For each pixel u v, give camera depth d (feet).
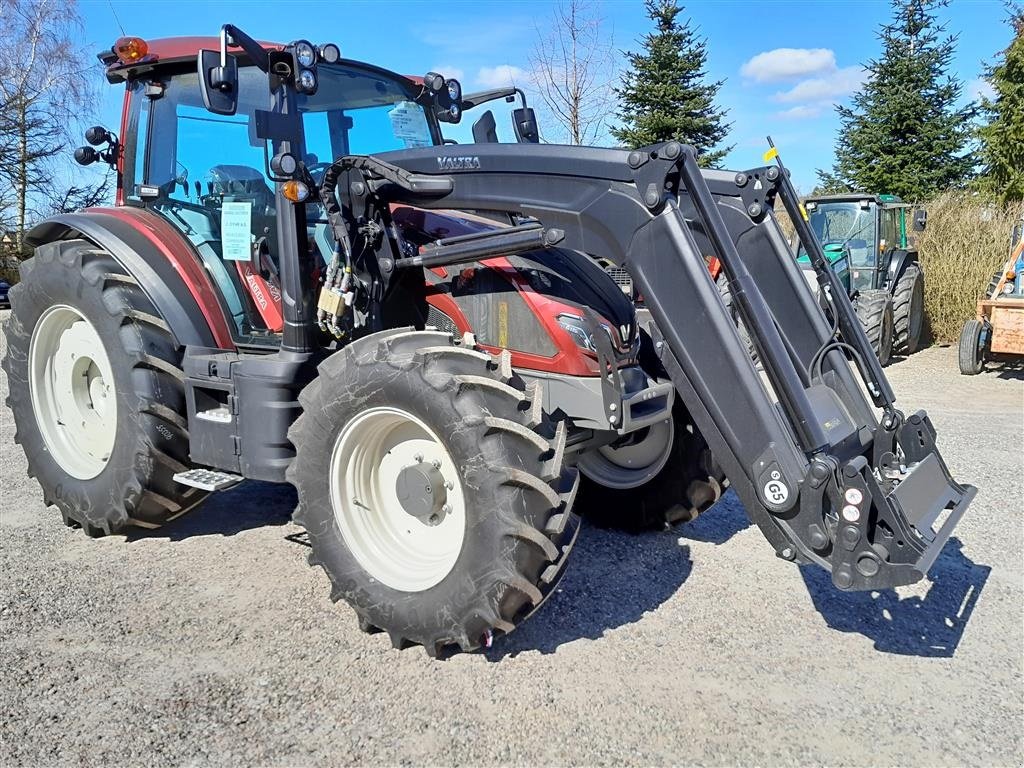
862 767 7.61
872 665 9.39
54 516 13.93
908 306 32.78
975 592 11.27
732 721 8.27
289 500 14.76
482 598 8.61
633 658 9.46
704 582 11.56
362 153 12.91
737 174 10.87
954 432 20.85
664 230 8.87
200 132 12.51
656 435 12.91
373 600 9.53
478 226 11.42
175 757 7.67
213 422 11.28
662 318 9.03
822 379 10.19
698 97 73.51
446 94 14.10
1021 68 69.21
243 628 10.07
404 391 9.01
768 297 10.85
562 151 9.57
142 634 9.91
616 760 7.66
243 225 11.60
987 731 8.17
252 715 8.30
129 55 12.05
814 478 8.30
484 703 8.53
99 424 12.87
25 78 75.41
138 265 11.97
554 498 8.64
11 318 13.34
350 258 10.76
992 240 37.35
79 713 8.32
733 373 8.64
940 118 81.46
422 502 9.47
